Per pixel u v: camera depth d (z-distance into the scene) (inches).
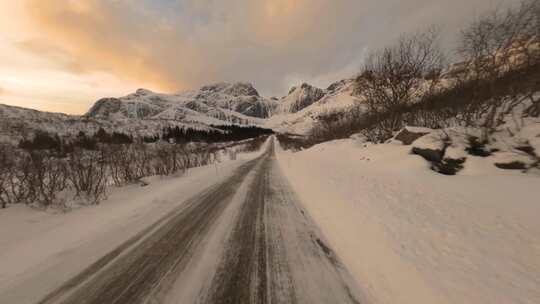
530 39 213.0
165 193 225.0
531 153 180.4
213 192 240.8
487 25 235.6
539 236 99.9
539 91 229.3
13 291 81.9
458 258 93.4
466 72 280.2
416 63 378.9
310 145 1082.1
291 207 192.5
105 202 191.3
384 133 427.5
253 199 217.6
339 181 249.4
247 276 92.2
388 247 108.9
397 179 218.1
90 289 83.1
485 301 70.5
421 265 92.3
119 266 98.0
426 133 287.4
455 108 314.5
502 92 229.5
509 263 86.5
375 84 434.3
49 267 96.6
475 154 209.5
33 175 177.3
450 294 75.6
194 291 82.7
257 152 1021.2
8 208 156.5
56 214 157.3
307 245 120.9
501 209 126.8
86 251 110.3
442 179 192.2
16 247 112.3
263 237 130.1
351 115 765.3
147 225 144.8
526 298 69.4
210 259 104.8
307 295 81.4
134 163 324.5
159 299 78.4
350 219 148.3
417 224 126.0
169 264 100.1
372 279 90.0
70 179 209.8
